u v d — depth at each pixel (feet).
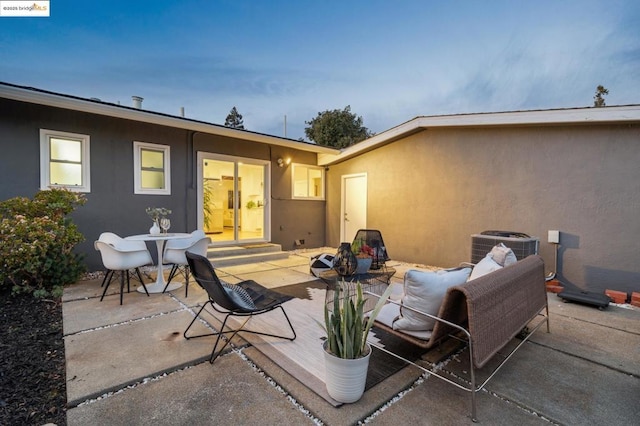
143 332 9.54
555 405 6.30
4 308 11.59
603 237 14.46
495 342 6.46
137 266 12.86
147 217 19.24
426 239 21.13
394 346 8.73
